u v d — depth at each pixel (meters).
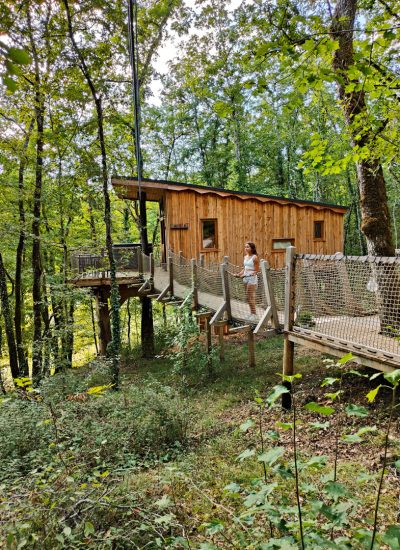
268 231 12.53
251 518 1.89
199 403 6.46
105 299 12.16
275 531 2.53
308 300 4.87
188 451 4.58
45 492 2.54
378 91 3.96
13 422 4.50
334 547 1.31
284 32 3.28
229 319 7.01
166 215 11.61
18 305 11.67
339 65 4.75
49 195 10.02
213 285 8.37
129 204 17.08
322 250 13.34
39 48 7.95
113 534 2.51
